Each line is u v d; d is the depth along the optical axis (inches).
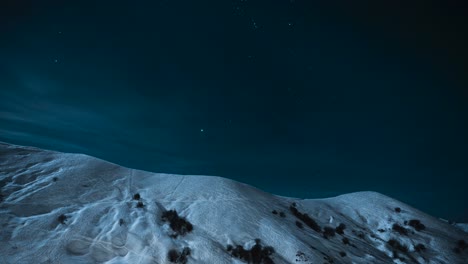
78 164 1147.9
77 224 729.0
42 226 694.5
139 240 704.4
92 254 635.5
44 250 606.5
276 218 993.5
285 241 805.2
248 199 1104.2
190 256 675.4
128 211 849.5
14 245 604.7
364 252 955.3
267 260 703.7
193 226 832.3
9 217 703.7
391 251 1026.7
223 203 1005.8
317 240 912.9
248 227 860.6
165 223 824.3
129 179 1151.6
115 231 724.0
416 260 1001.5
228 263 669.9
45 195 860.0
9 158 1087.6
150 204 933.8
